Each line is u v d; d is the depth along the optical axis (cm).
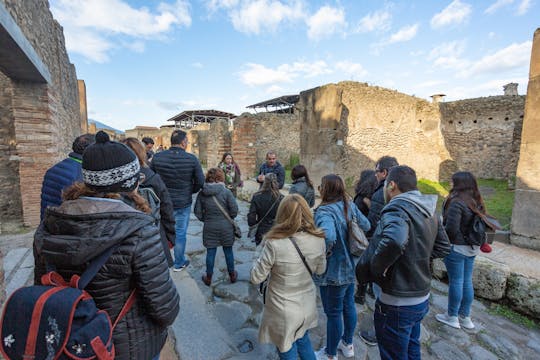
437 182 1095
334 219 211
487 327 287
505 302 324
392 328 176
